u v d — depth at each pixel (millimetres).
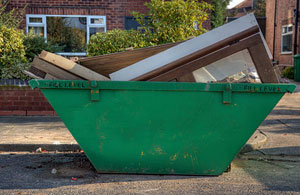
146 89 4398
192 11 9383
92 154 4621
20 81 9453
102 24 13828
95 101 4457
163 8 9266
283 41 24703
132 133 4535
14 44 9984
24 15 13508
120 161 4652
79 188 4215
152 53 5152
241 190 4180
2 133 7035
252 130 4477
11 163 5332
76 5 13703
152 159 4621
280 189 4227
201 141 4539
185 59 4480
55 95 4453
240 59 4465
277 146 6344
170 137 4535
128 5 13758
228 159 4605
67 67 4625
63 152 6090
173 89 4375
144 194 4027
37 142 6238
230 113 4438
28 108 9430
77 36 13844
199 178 4598
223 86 4363
